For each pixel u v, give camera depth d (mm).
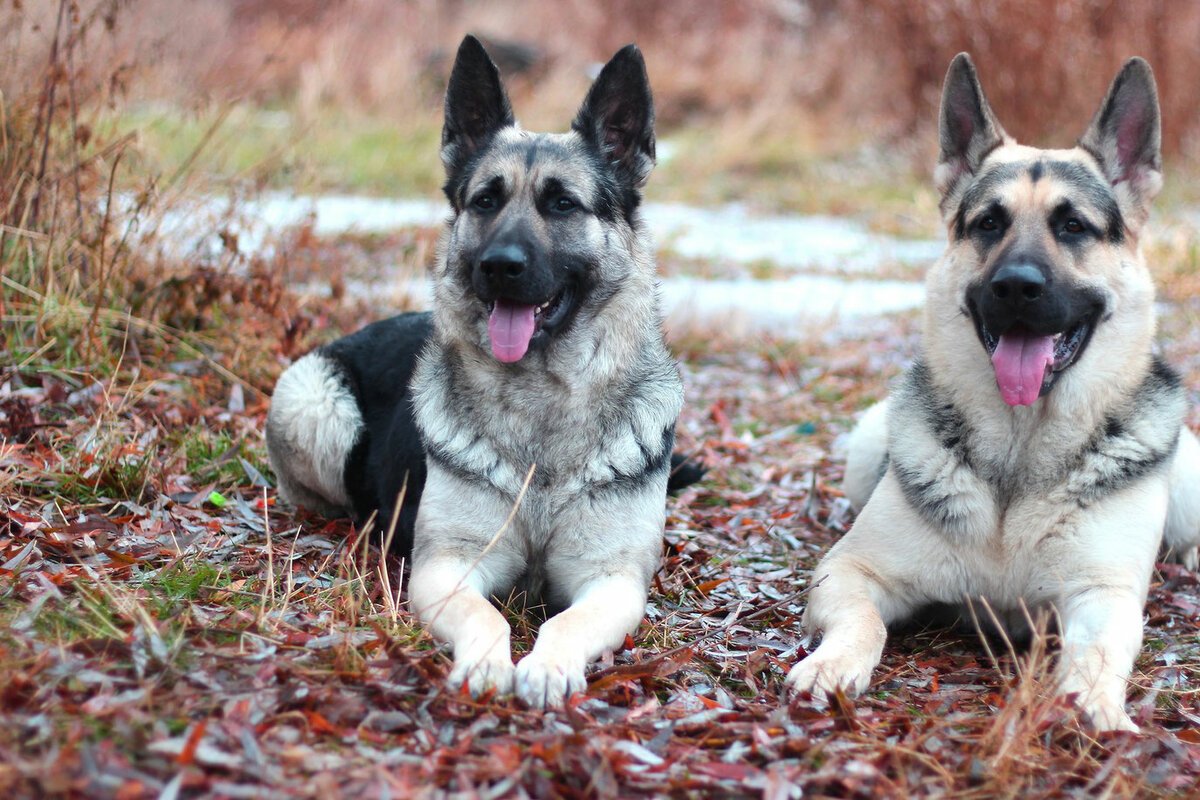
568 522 4371
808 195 17422
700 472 5879
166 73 12133
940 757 3334
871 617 4184
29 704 2992
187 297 7016
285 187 10680
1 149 6645
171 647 3350
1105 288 4477
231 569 4426
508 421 4391
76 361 6215
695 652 4133
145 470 5191
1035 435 4402
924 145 17984
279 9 20281
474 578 4305
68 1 7309
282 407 5414
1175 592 5277
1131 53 16844
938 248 14602
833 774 3100
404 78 19203
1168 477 4664
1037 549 4410
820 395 8500
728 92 22734
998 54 17328
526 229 4379
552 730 3285
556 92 20906
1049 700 3598
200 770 2770
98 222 6957
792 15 24703
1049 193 4504
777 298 11602
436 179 15305
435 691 3428
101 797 2611
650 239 4918
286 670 3330
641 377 4625
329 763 2910
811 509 6074
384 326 5895
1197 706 4016
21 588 3783
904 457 4613
